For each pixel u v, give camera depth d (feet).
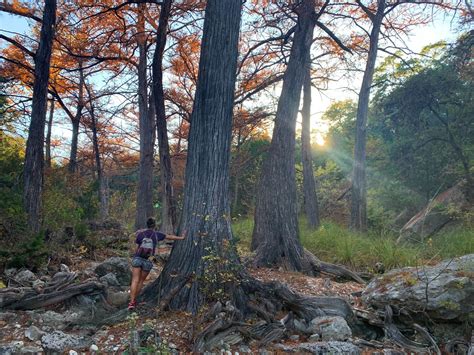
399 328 19.58
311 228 51.85
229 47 21.74
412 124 64.54
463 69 56.85
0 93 55.77
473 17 49.16
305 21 35.73
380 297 20.38
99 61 56.75
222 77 21.52
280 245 32.19
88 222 41.93
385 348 17.84
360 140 52.54
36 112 34.42
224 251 20.25
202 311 18.08
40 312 19.51
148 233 20.68
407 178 66.80
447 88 57.67
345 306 20.02
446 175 59.67
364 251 33.94
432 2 50.47
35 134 34.04
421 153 63.67
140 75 62.69
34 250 26.12
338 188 88.53
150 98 63.77
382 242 34.63
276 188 33.40
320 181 88.99
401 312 19.30
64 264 27.81
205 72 21.68
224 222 20.97
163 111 47.75
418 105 61.16
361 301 22.54
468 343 17.79
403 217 65.31
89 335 17.63
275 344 17.67
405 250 31.63
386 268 30.14
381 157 75.46
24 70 56.70
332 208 80.48
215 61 21.57
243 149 83.05
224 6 21.80
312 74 64.28
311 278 28.81
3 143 60.85
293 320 19.47
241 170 82.69
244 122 66.33
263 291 20.39
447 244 32.37
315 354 16.38
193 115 21.91
